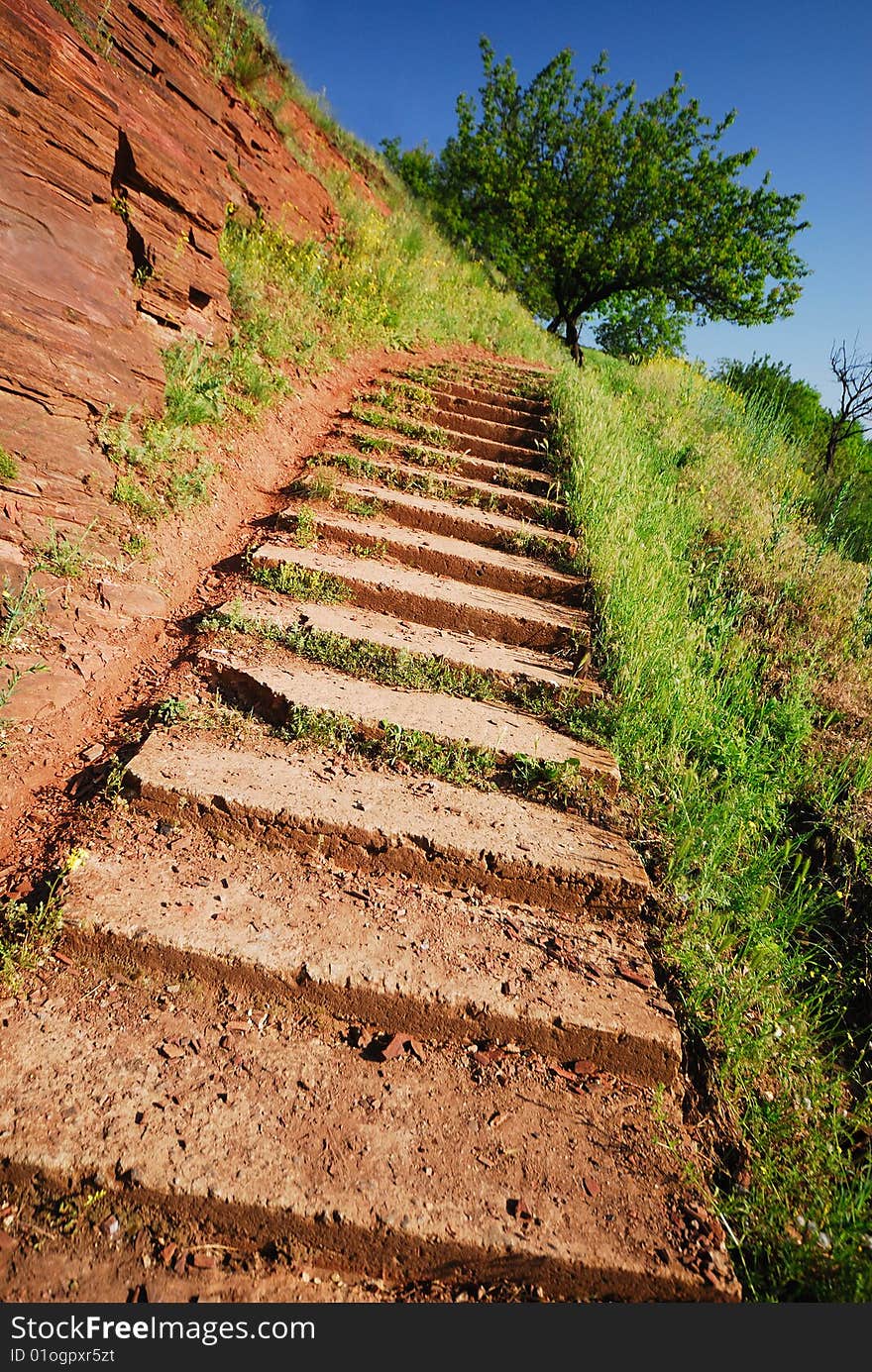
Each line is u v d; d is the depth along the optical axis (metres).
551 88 21.66
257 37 9.27
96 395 3.86
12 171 3.50
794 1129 2.24
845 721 4.11
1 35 3.45
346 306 8.20
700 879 2.97
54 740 2.81
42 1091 1.81
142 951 2.17
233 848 2.64
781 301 21.39
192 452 4.57
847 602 5.20
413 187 23.45
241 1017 2.14
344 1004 2.22
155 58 5.60
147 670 3.34
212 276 5.41
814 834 3.42
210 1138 1.80
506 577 4.80
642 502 6.08
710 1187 2.03
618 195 21.09
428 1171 1.86
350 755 3.17
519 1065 2.21
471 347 11.02
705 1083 2.32
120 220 4.34
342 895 2.56
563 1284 1.77
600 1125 2.10
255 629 3.69
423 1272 1.75
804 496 7.43
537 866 2.72
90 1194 1.69
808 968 3.01
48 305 3.63
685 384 11.07
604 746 3.57
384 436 6.39
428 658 3.81
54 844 2.47
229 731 3.12
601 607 4.62
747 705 4.06
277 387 5.96
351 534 4.68
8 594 2.97
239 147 7.68
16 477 3.28
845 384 10.84
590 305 22.67
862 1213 2.00
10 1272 1.58
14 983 2.05
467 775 3.18
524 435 7.24
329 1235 1.73
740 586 5.32
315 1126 1.90
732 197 20.70
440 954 2.40
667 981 2.55
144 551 3.75
